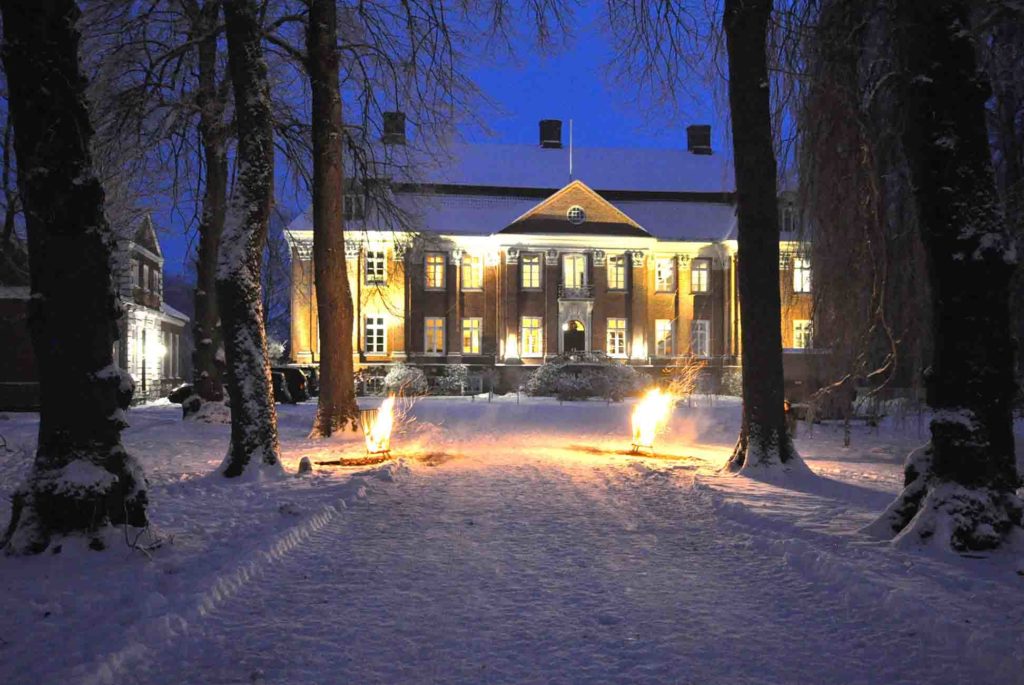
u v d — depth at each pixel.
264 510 8.49
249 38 11.41
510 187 46.09
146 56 17.55
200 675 4.13
